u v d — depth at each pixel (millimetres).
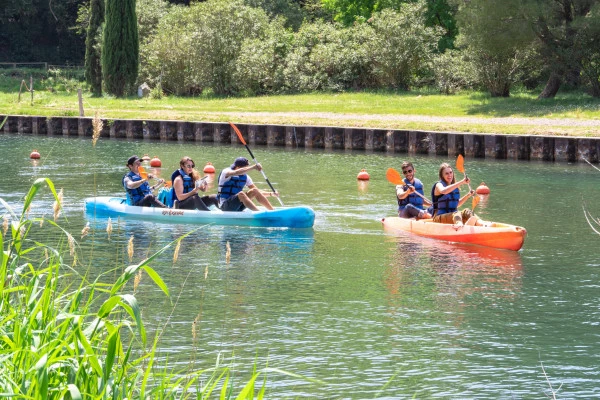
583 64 45562
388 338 10695
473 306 12273
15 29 86812
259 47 57406
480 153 34875
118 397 5676
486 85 49844
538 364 9805
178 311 11734
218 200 20172
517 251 16281
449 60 53250
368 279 13906
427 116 42625
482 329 11141
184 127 41969
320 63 57062
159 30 61625
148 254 15492
